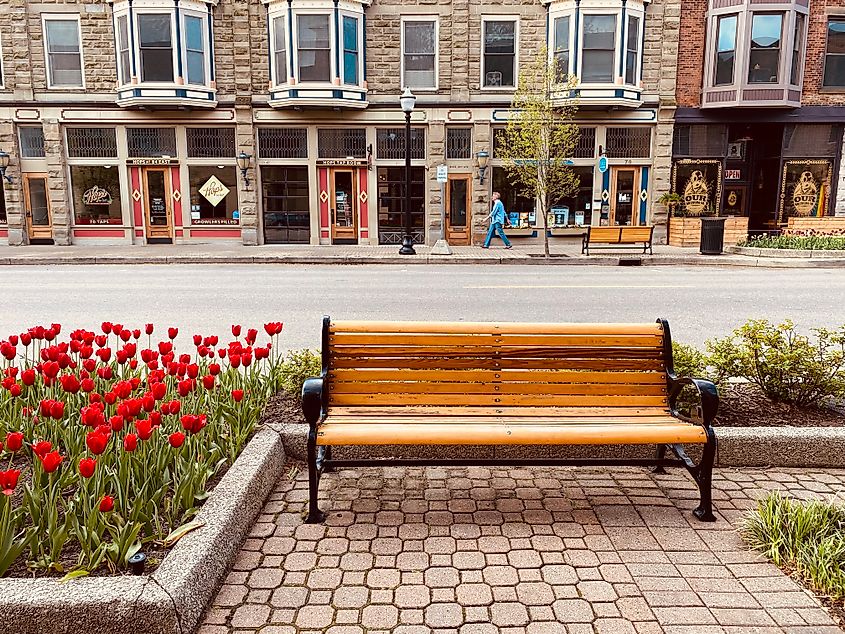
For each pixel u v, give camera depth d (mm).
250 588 2971
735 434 4238
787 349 4879
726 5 21547
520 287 12953
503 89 22078
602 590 2967
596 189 22672
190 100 21484
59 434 3826
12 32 21766
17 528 3076
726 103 21906
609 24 21234
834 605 2850
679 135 22828
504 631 2688
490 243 22719
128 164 22547
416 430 3555
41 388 4461
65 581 2559
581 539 3414
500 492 3963
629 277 14883
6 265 18188
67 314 9773
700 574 3094
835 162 22797
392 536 3441
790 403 4816
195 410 4160
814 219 22297
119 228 23000
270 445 4012
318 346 7848
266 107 22062
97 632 2482
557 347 4066
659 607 2846
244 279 14414
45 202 22969
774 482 4051
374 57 21984
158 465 3371
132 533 2771
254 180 22438
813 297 11570
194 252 20234
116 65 21875
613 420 3809
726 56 21906
